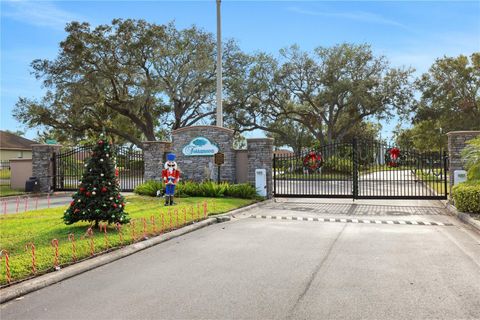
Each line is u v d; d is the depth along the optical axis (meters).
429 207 14.90
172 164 14.22
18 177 22.34
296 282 5.86
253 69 43.38
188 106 43.69
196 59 39.72
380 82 42.88
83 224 9.82
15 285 5.65
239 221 11.75
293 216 12.75
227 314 4.70
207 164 19.39
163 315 4.71
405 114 43.31
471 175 12.77
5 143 44.78
